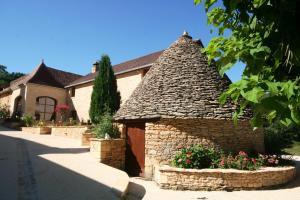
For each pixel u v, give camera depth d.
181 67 12.77
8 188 6.28
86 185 7.00
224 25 3.20
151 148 11.16
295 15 2.24
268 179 9.64
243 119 11.55
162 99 11.80
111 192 6.57
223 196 8.46
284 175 10.21
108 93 20.08
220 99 2.35
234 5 2.31
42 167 8.70
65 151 12.57
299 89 2.00
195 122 11.00
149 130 11.34
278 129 21.70
